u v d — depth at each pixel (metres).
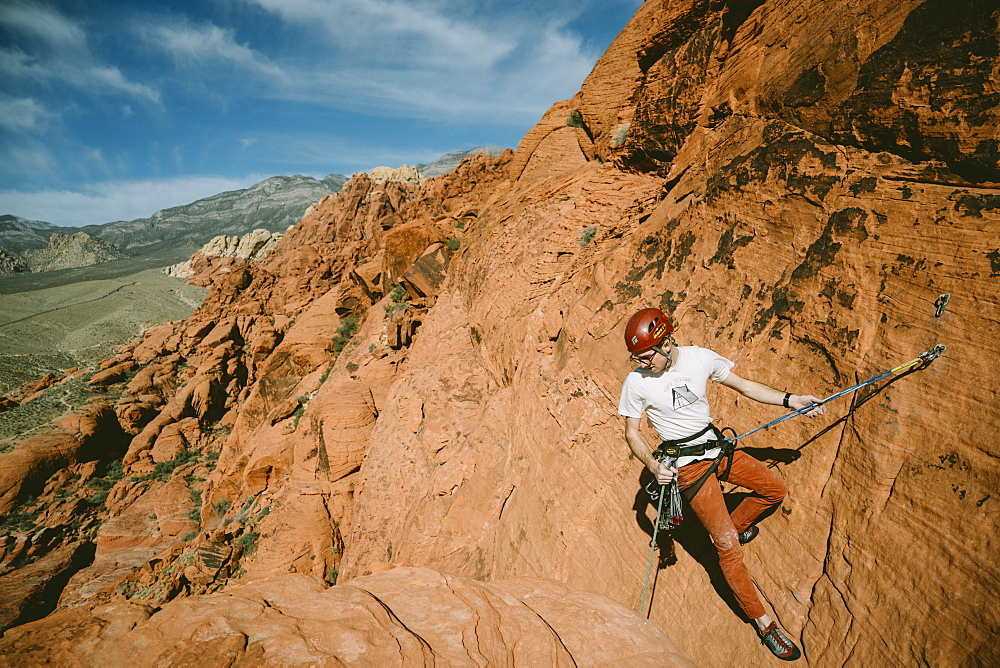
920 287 3.44
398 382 25.50
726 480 3.47
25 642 2.53
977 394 2.85
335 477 25.59
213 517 41.44
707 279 5.99
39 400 68.12
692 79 9.80
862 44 4.49
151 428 59.00
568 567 6.57
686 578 4.46
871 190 4.13
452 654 2.78
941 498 2.84
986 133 3.30
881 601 2.96
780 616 3.54
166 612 2.85
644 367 3.39
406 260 37.19
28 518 47.69
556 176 23.23
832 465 3.65
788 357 4.41
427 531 13.66
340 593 3.28
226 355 71.62
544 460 8.27
